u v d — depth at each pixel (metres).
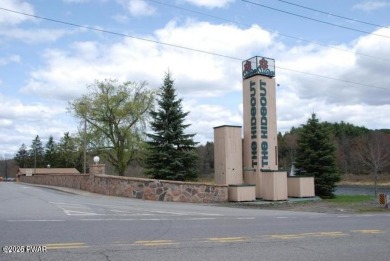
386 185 57.47
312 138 29.31
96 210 14.89
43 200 19.20
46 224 10.59
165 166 26.48
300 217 14.58
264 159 23.20
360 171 66.06
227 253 7.46
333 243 8.75
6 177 117.81
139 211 15.16
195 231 10.08
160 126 27.30
